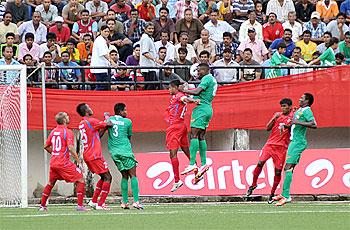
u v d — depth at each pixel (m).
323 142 66.31
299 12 76.88
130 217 43.56
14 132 60.06
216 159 62.31
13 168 59.41
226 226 37.84
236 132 63.88
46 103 62.44
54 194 63.62
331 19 77.12
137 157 62.53
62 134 50.44
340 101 64.06
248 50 66.75
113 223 39.81
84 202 60.97
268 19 73.56
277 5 76.25
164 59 67.00
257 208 51.00
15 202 58.97
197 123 53.81
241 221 40.47
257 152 62.34
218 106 63.72
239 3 76.06
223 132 65.44
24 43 66.88
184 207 53.28
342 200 62.50
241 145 63.78
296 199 62.94
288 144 55.88
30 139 63.81
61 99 62.62
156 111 63.62
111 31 69.06
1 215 46.06
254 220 41.00
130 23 71.56
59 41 70.06
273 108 63.91
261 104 63.91
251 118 63.88
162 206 55.19
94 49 64.75
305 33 70.94
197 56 68.94
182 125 54.75
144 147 65.44
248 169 62.03
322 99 63.91
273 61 66.88
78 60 68.12
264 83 63.91
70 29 72.00
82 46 68.75
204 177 61.97
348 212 46.16
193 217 43.16
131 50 69.12
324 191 61.69
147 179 62.16
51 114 62.50
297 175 61.94
